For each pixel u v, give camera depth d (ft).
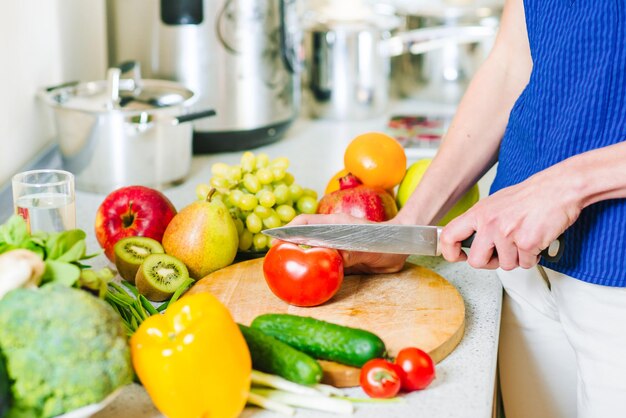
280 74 5.72
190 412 2.48
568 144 3.09
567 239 3.13
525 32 3.71
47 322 2.26
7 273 2.34
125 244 3.60
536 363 3.89
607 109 2.99
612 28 2.93
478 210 3.04
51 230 3.24
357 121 6.77
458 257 3.15
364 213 3.73
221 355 2.46
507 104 3.81
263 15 5.47
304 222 3.54
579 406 3.34
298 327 2.80
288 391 2.66
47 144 5.38
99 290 2.63
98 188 4.77
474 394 2.74
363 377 2.67
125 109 4.64
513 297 3.84
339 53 6.59
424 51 7.06
